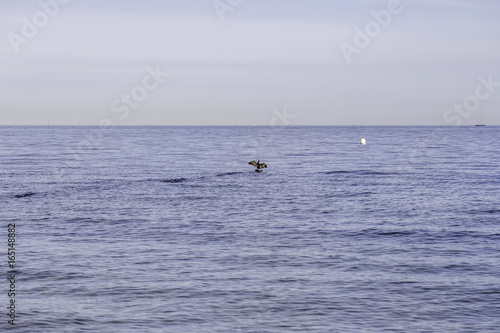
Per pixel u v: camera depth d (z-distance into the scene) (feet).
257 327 53.21
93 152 352.49
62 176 191.11
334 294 62.08
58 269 71.56
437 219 107.45
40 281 66.59
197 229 98.12
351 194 144.87
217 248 83.41
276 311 57.16
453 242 87.56
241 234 93.91
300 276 68.74
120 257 77.71
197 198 137.28
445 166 236.63
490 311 57.11
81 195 142.92
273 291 63.05
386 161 270.46
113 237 91.25
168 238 90.58
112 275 69.00
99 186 162.91
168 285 65.16
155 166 238.27
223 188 158.71
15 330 52.29
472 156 307.99
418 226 100.37
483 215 111.65
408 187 160.25
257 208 121.39
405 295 61.82
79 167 229.66
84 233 94.58
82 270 71.15
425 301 59.93
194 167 234.38
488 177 187.83
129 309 57.62
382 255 79.25
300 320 54.85
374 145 469.98
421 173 204.33
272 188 158.61
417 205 125.39
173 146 453.58
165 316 55.88
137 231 96.37
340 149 397.60
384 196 140.77
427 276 68.80
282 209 120.06
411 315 56.08
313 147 433.07
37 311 57.00
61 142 526.57
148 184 168.66
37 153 334.44
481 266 73.26
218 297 61.16
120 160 275.80
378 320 54.85
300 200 133.69
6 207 122.52
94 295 61.72
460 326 53.42
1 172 203.31
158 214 113.70
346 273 70.13
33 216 111.34
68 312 56.75
